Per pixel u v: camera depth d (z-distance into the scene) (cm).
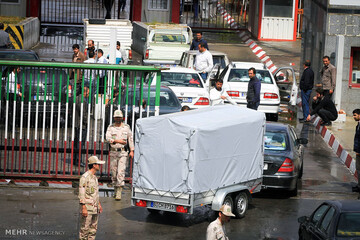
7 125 3048
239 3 9569
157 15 7831
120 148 2809
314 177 3475
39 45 6869
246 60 6625
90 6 9425
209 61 4709
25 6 7688
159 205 2533
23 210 2623
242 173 2705
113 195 2922
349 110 4941
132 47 7194
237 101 4469
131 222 2561
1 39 5075
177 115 2588
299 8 8031
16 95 3142
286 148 3038
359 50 4906
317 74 5172
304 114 4797
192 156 2445
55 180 3027
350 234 1869
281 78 5094
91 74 2944
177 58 5953
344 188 3284
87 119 3133
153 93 3700
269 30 7738
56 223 2478
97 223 2430
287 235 2473
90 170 2197
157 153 2517
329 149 4075
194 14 8719
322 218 2027
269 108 4544
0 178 3002
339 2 4866
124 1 8738
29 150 3108
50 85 3209
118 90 3241
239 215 2669
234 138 2631
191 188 2450
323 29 4991
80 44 6569
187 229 2500
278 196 3083
